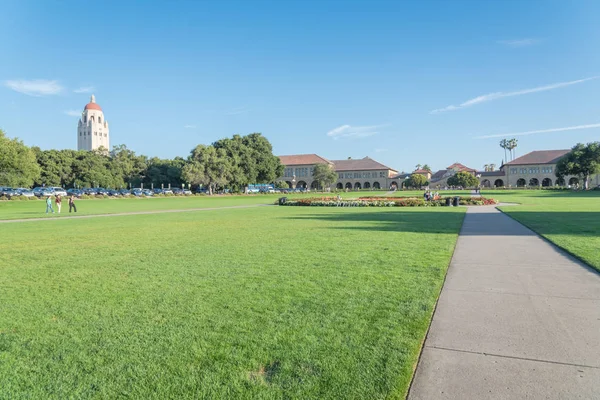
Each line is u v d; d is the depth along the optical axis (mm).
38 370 3986
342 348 4324
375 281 7172
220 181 83688
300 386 3578
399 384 3543
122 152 104312
